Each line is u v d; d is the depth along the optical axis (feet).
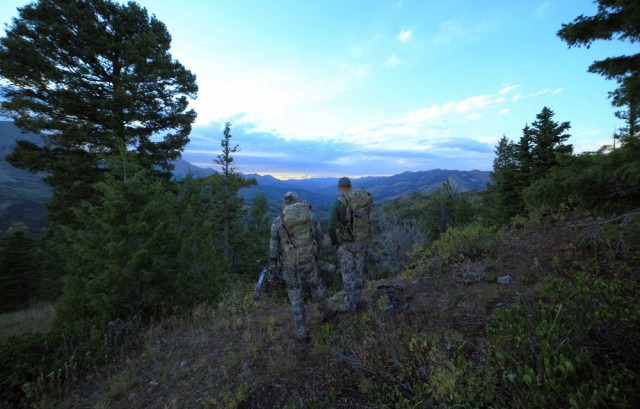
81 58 45.83
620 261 12.81
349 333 12.54
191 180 37.99
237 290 24.88
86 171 44.65
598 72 16.37
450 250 19.95
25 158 42.83
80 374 14.53
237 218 61.77
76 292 22.33
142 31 52.49
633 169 8.39
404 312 13.76
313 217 13.37
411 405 7.97
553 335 7.23
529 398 5.99
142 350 16.22
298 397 9.93
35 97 44.83
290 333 14.51
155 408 11.37
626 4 13.07
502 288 13.89
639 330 7.25
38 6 43.47
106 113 43.14
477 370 8.18
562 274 13.61
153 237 21.39
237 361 12.97
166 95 52.80
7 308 81.66
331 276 35.76
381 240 33.86
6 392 12.96
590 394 5.51
